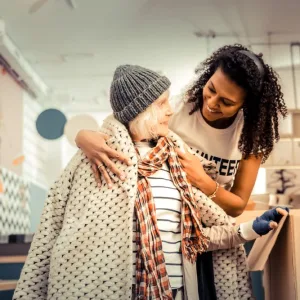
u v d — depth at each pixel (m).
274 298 2.12
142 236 1.71
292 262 1.86
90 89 7.19
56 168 7.50
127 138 1.81
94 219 1.72
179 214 1.83
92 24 5.43
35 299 1.77
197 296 1.77
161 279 1.70
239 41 5.73
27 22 5.38
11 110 6.12
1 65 5.83
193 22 5.38
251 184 2.05
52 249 1.78
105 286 1.66
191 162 1.87
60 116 3.17
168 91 1.85
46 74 6.71
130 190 1.72
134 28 5.51
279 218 1.88
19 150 6.32
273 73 1.94
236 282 1.92
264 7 5.04
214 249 1.88
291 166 4.05
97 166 1.79
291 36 5.61
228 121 2.02
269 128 1.97
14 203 5.81
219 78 1.83
